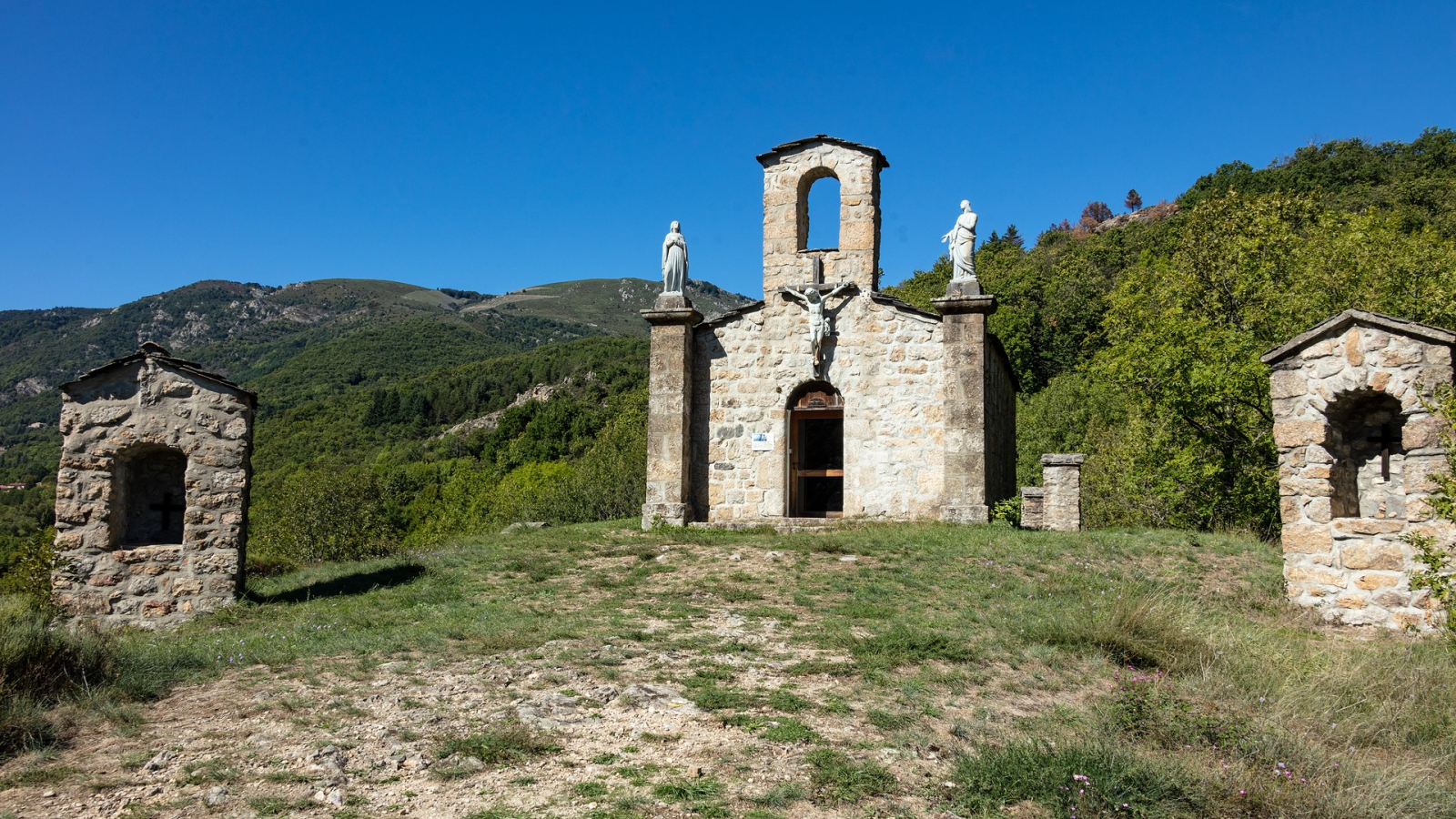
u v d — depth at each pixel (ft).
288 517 97.55
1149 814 17.16
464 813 16.65
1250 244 75.05
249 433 40.91
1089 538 48.55
